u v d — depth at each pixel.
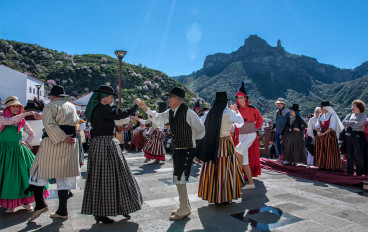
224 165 3.74
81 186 4.89
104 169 3.02
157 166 6.99
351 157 5.64
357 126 5.58
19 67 68.19
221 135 3.82
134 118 4.18
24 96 40.69
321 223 3.12
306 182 5.32
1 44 74.50
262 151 9.58
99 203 3.00
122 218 3.29
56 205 3.79
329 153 6.20
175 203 3.86
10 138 3.50
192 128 3.39
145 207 3.69
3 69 39.66
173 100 3.40
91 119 3.12
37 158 3.17
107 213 2.98
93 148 3.07
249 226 3.04
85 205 3.05
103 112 3.06
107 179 3.01
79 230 2.92
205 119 3.97
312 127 6.96
